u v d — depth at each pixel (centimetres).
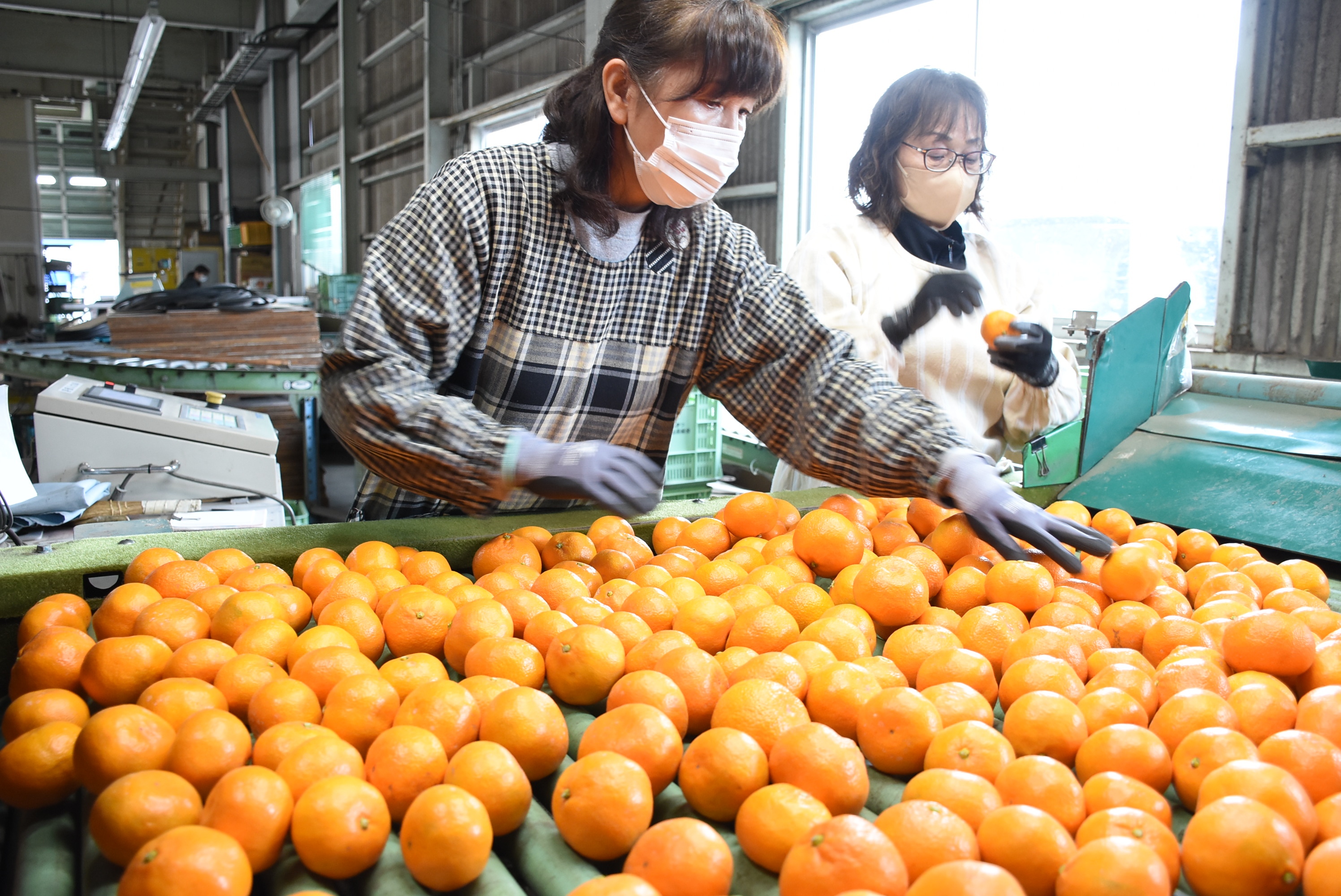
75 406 212
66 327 608
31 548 114
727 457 329
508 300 124
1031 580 104
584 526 136
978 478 113
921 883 54
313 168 1398
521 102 762
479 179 117
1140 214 357
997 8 404
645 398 138
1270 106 309
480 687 80
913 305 189
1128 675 83
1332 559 126
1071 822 65
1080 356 342
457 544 125
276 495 227
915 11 451
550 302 125
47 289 1515
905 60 460
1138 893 53
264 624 90
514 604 98
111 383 239
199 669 84
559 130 124
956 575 111
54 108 2044
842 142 508
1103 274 373
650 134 114
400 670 84
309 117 1406
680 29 106
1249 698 80
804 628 101
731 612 99
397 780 68
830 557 115
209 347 420
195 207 2169
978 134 182
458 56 884
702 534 128
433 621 95
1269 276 318
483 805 65
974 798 64
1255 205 318
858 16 483
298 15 1227
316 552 112
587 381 131
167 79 1614
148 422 217
